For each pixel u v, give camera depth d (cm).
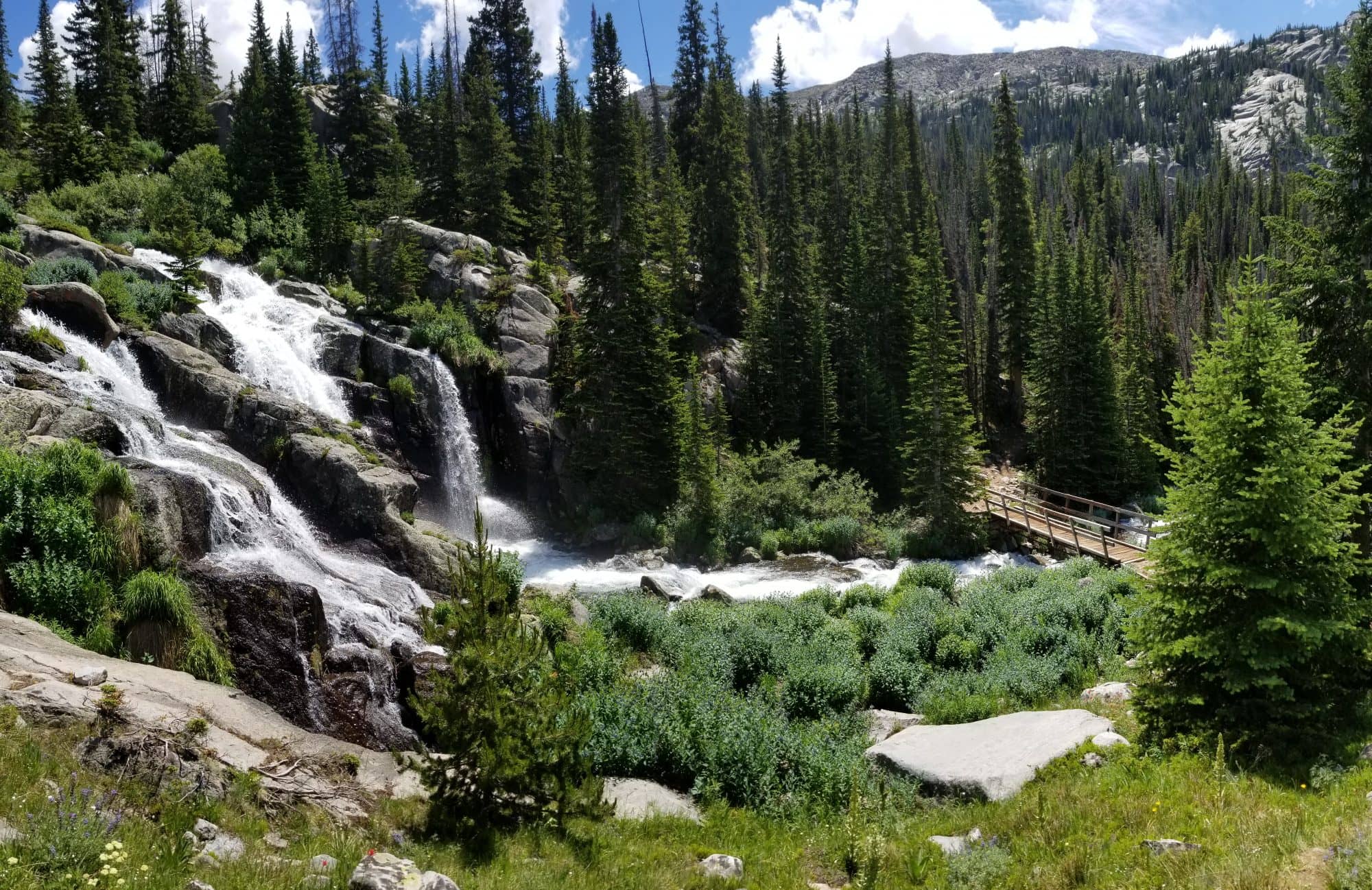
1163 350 6047
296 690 1444
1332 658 1150
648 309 4025
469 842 957
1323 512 1136
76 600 1341
